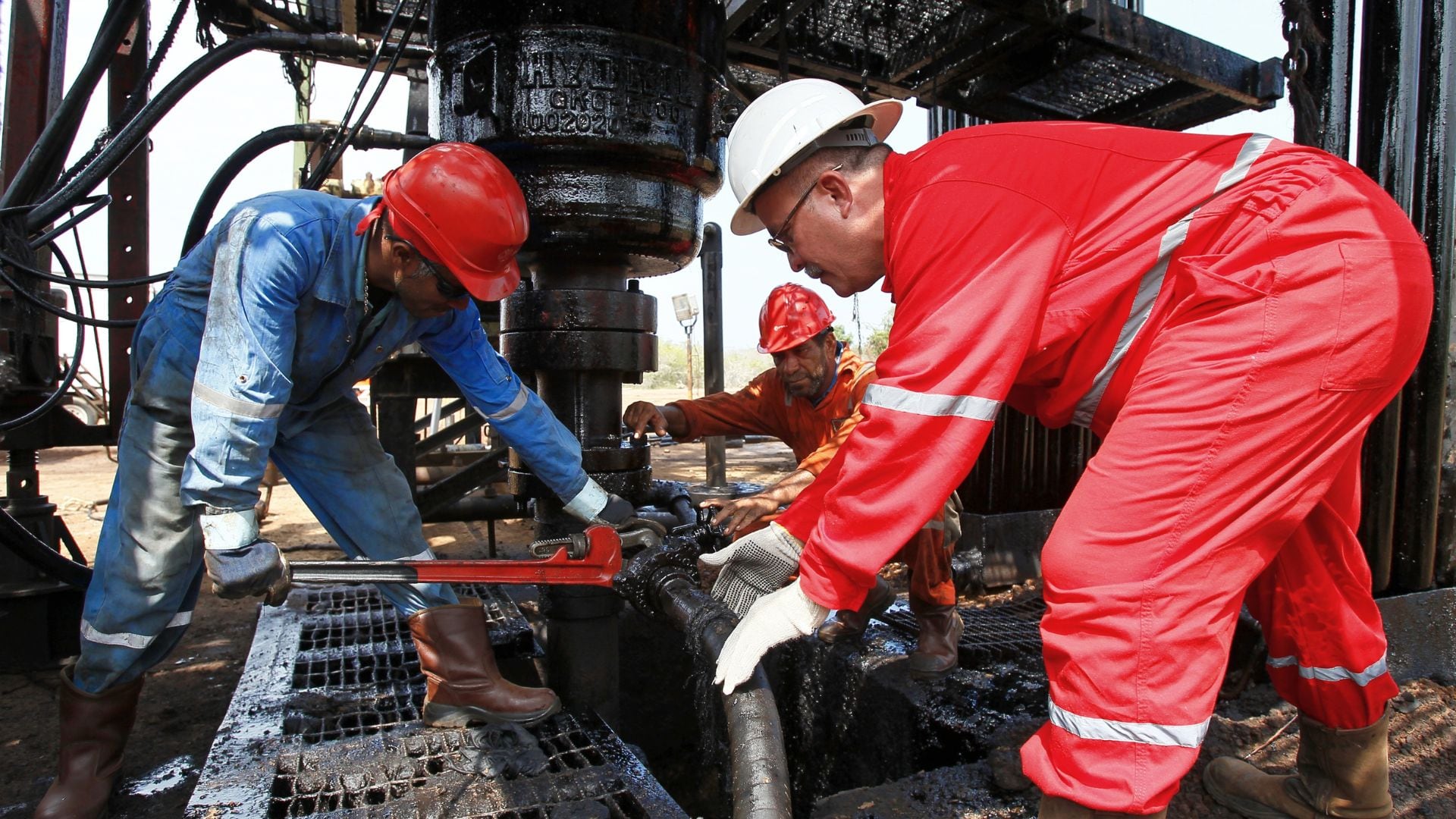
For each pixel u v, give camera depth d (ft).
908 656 9.84
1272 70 12.32
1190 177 4.72
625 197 8.16
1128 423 4.51
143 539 6.31
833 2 11.86
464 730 7.30
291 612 10.43
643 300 8.87
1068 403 5.28
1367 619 5.51
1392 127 8.38
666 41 8.09
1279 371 4.25
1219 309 4.45
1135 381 4.67
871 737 9.61
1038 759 4.57
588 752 7.09
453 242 5.83
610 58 7.77
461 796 6.26
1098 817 4.30
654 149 8.05
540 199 8.07
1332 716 5.61
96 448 45.91
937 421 4.54
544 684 10.32
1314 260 4.26
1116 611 4.29
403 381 12.16
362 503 7.25
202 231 9.83
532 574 6.24
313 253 5.81
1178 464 4.30
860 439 4.77
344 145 9.14
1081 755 4.33
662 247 8.70
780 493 8.31
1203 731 4.27
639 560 6.74
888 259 5.18
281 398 5.66
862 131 5.50
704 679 5.60
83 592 11.71
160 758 9.03
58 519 12.01
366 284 6.18
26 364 11.25
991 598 13.35
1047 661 4.62
